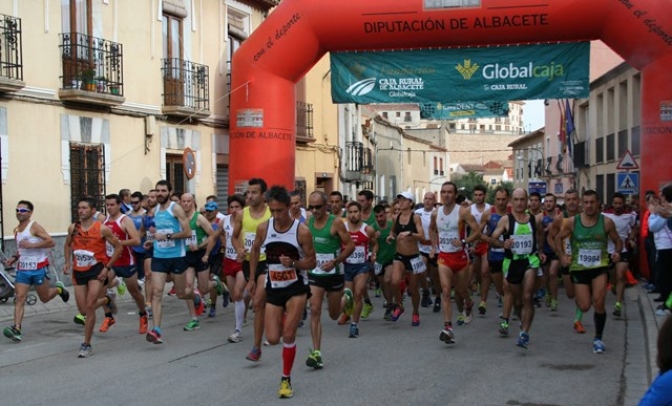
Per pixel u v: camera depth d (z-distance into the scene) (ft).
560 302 46.57
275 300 23.20
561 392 23.31
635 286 52.21
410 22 54.39
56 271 49.96
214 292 40.34
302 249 23.20
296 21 55.77
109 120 54.80
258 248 26.05
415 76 57.41
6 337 33.63
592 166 109.29
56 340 33.14
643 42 51.78
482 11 53.36
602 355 29.32
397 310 38.99
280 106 57.11
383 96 57.88
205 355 29.37
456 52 56.75
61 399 22.50
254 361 27.94
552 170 143.23
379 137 146.72
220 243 40.91
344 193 103.86
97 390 23.58
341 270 28.27
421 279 44.50
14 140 47.09
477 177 249.75
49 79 49.67
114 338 33.68
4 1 46.57
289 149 57.93
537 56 55.88
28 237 32.89
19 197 47.44
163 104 60.54
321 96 91.50
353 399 22.38
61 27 50.80
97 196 53.42
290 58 56.49
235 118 57.88
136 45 57.72
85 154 52.70
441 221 32.24
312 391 23.36
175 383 24.48
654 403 10.40
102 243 29.76
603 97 102.73
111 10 55.21
